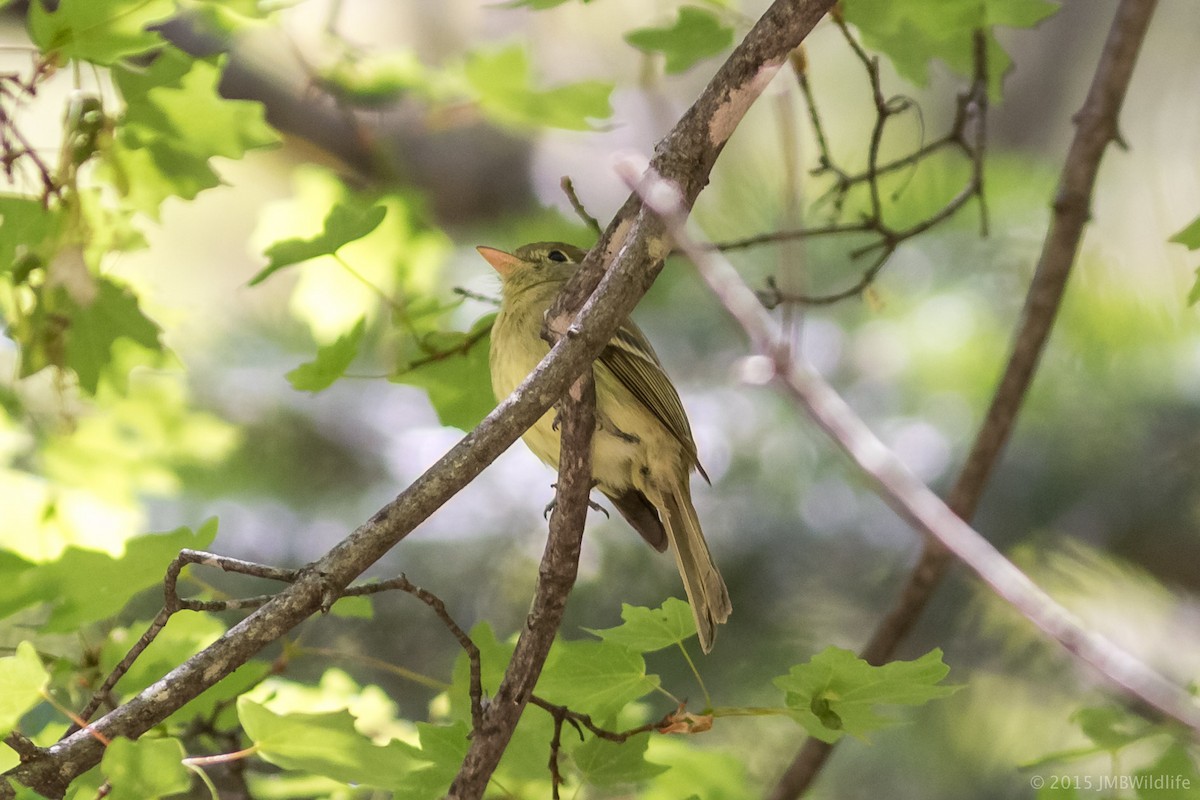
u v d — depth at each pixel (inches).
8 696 171.0
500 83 293.0
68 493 303.1
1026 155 442.6
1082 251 363.9
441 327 311.0
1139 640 304.8
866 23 270.2
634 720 248.1
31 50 227.1
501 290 315.3
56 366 255.9
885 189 383.6
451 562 336.8
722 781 252.8
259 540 343.6
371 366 373.7
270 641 173.2
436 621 331.6
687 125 192.5
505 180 441.4
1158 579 318.7
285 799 264.2
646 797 252.1
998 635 326.6
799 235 268.1
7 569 220.8
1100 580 315.9
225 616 327.6
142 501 347.6
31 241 237.3
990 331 362.6
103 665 241.0
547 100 293.7
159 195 247.3
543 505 342.6
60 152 235.6
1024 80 502.0
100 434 317.1
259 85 370.0
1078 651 174.7
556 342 194.9
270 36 367.6
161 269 480.1
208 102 239.6
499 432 176.9
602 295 180.5
